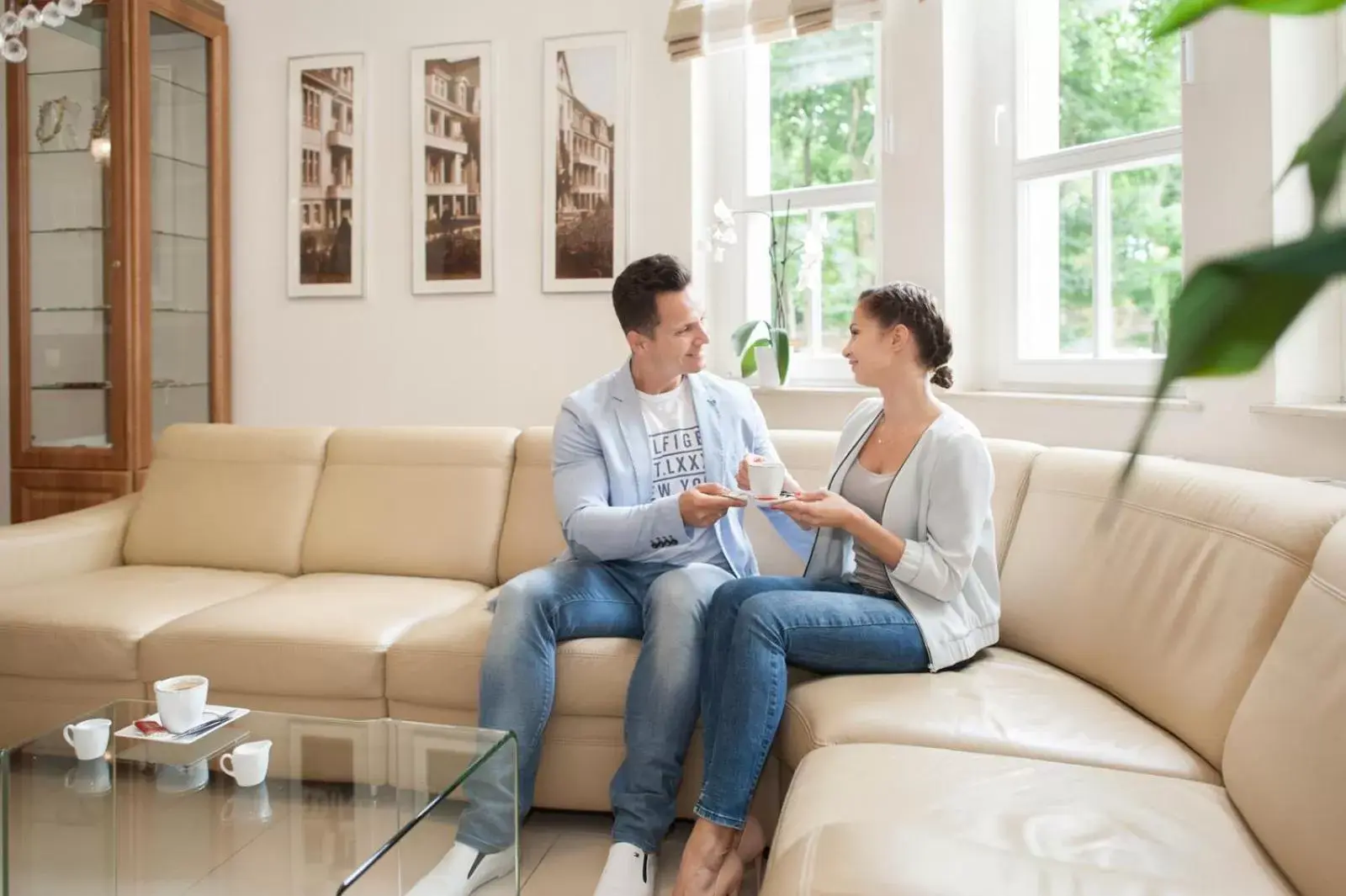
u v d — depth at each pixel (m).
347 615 2.21
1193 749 1.45
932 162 2.87
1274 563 1.38
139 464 3.42
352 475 2.76
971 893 1.01
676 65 3.34
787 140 3.36
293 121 3.71
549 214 3.47
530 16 3.47
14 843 1.58
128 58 3.33
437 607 2.32
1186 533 1.60
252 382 3.81
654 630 1.89
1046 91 2.80
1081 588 1.81
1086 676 1.76
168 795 1.56
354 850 1.41
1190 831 1.16
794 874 1.12
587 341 3.48
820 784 1.36
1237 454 2.11
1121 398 2.37
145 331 3.43
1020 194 2.83
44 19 2.94
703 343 2.15
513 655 1.91
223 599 2.44
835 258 3.29
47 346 3.46
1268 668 1.23
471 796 1.54
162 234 3.51
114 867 1.55
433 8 3.57
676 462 2.19
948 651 1.78
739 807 1.62
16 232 3.46
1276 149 2.01
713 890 1.60
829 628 1.73
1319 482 1.67
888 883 1.03
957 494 1.80
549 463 2.64
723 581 2.04
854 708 1.60
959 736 1.49
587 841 2.04
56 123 3.41
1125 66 2.60
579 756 2.01
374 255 3.67
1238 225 2.08
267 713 1.77
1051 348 2.83
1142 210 2.56
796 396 3.09
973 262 2.92
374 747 1.61
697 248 3.36
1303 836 1.01
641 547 2.01
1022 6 2.79
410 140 3.61
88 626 2.21
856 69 3.22
